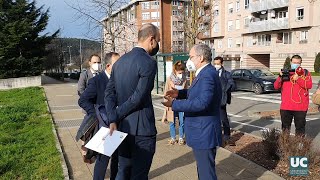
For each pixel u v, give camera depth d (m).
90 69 5.82
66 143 7.55
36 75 35.53
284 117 6.11
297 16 40.75
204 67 3.73
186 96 4.05
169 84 7.05
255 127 9.67
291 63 6.11
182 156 6.27
